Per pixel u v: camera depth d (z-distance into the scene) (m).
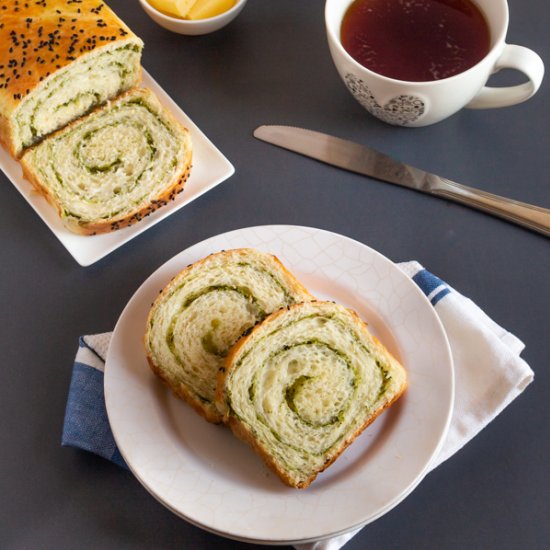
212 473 0.54
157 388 0.56
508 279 0.60
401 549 0.53
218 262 0.58
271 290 0.57
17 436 0.57
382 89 0.59
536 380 0.57
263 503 0.52
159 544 0.54
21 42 0.62
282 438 0.54
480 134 0.64
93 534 0.54
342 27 0.61
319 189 0.63
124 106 0.64
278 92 0.66
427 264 0.61
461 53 0.60
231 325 0.57
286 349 0.55
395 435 0.54
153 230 0.62
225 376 0.54
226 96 0.66
